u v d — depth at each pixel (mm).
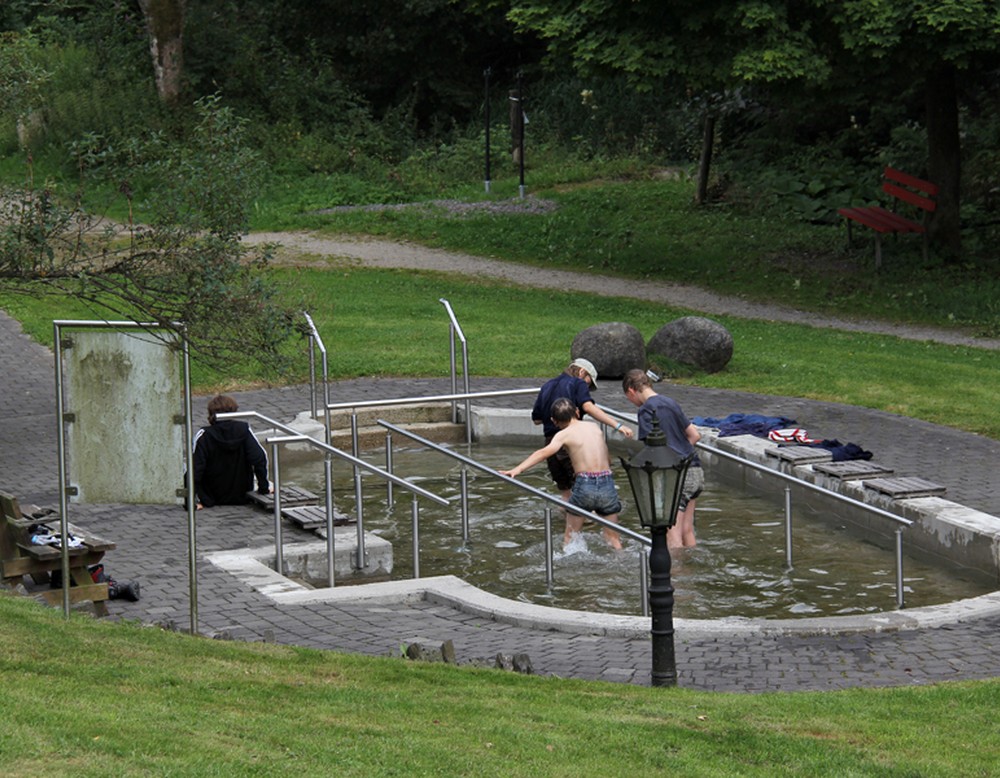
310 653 10398
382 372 25688
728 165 49062
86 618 10883
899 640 12133
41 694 7934
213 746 7227
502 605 13000
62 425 10414
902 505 16266
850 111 49500
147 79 51625
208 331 13148
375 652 11516
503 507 18219
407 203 46156
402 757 7449
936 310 33594
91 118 45781
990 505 16906
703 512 18016
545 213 44250
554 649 11828
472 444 22766
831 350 28328
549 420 17812
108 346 10398
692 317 26188
